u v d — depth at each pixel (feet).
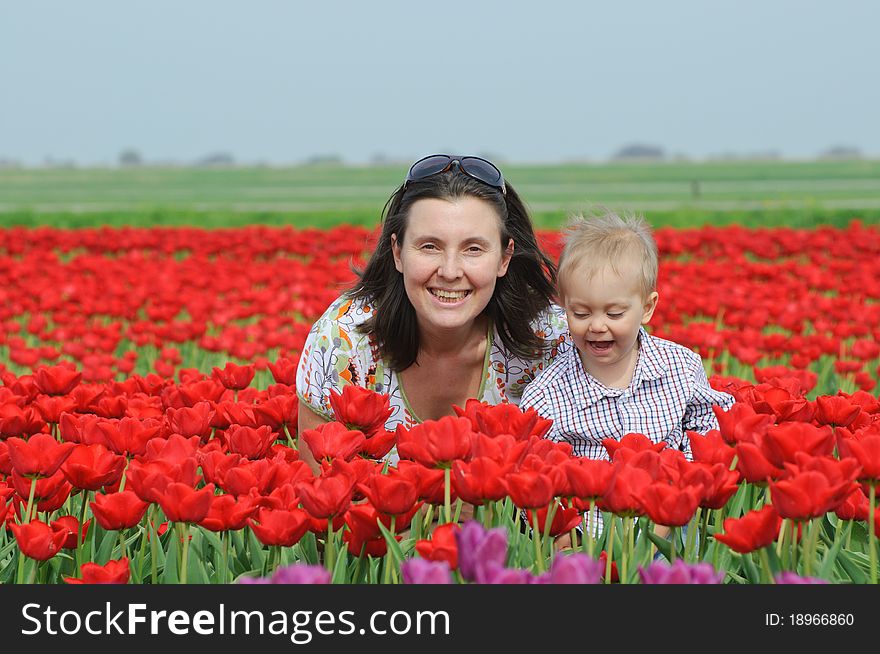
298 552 13.52
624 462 12.46
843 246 56.13
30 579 11.90
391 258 17.99
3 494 12.87
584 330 18.54
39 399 17.15
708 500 12.16
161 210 110.11
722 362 32.17
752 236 60.64
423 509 14.88
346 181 314.55
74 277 49.24
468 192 16.61
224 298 46.37
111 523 11.98
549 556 12.95
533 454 12.30
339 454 13.28
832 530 14.74
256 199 195.00
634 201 152.56
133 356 31.04
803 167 367.25
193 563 12.55
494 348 18.71
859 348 29.89
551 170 392.06
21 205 170.91
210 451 13.91
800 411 15.34
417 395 18.90
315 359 18.31
